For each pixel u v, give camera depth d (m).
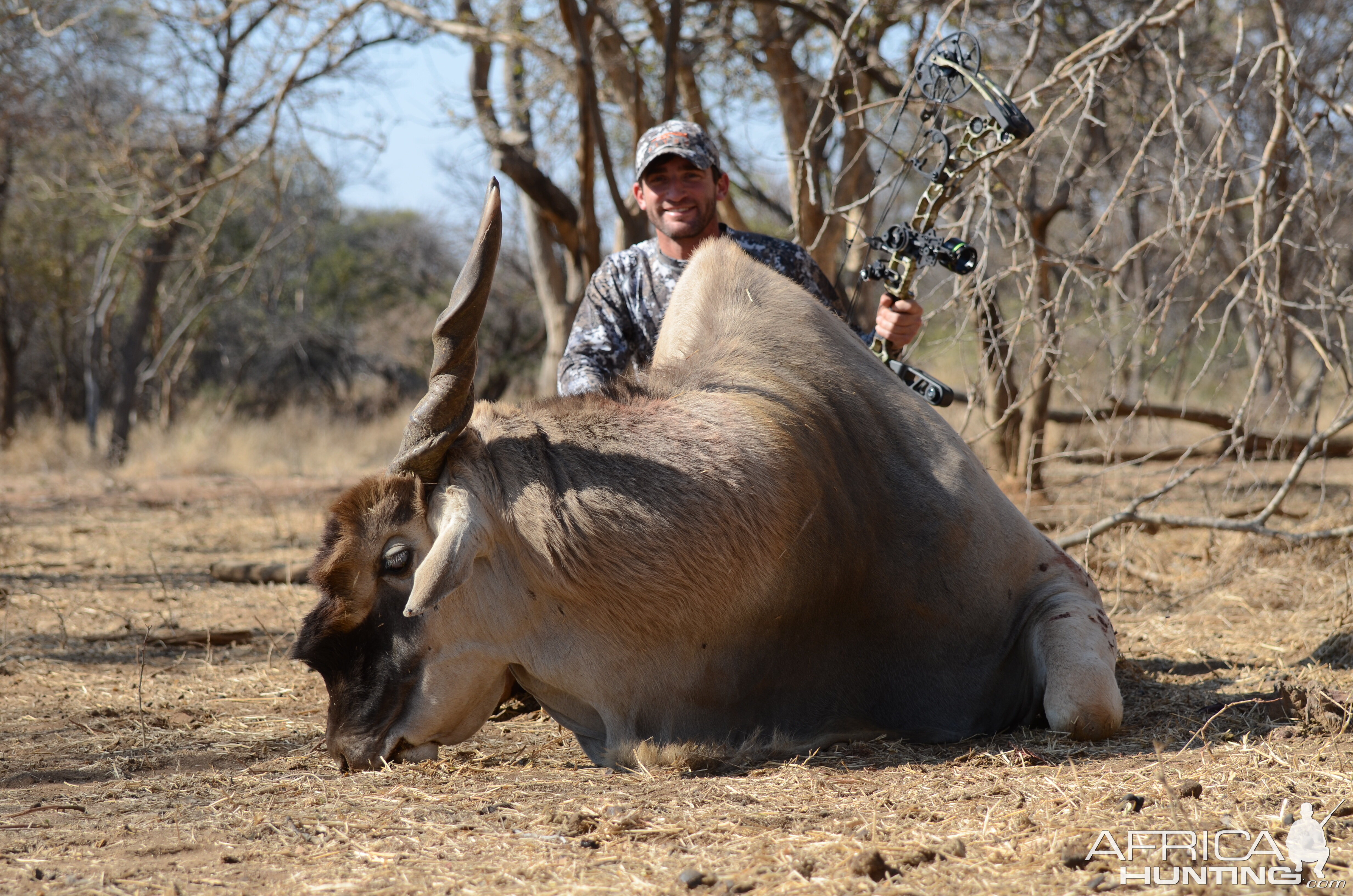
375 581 3.27
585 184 12.01
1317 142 7.43
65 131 16.38
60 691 4.75
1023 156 7.00
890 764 3.26
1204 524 6.12
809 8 10.98
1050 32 9.98
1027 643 3.63
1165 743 3.29
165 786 3.30
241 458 20.61
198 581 8.12
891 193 5.00
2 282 24.00
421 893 2.34
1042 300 7.08
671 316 3.97
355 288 35.72
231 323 32.59
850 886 2.25
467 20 12.48
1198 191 6.62
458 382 3.18
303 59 11.71
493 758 3.52
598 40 11.94
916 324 4.47
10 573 8.50
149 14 12.20
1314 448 6.31
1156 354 6.77
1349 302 6.01
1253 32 10.99
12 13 13.80
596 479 3.25
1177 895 2.17
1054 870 2.32
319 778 3.29
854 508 3.53
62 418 27.95
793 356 3.73
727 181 4.86
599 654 3.26
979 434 6.95
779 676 3.41
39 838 2.82
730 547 3.24
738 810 2.79
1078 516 7.70
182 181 13.36
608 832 2.65
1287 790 2.78
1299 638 4.93
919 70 4.50
